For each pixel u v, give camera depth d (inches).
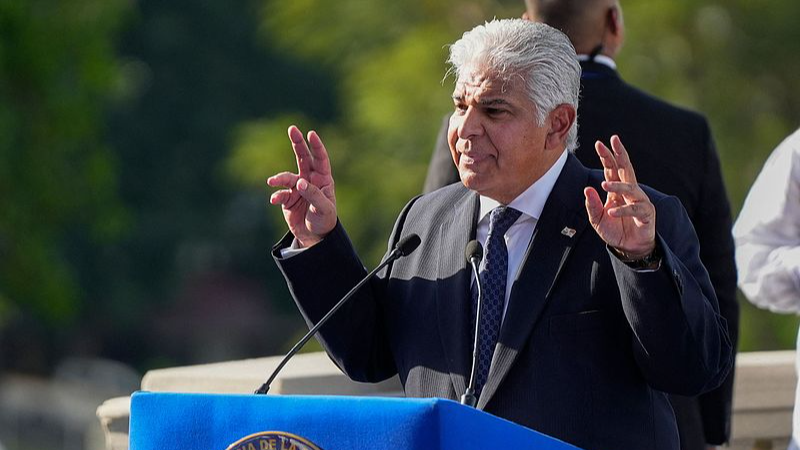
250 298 3941.9
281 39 1643.7
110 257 3511.3
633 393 387.5
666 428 394.0
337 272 412.8
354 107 1530.5
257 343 3939.5
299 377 532.7
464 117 392.8
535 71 388.5
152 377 550.6
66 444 3152.1
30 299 1722.4
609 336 385.7
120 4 1710.1
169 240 3659.0
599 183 405.1
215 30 3678.6
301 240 415.2
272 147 1562.5
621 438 382.6
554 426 381.1
